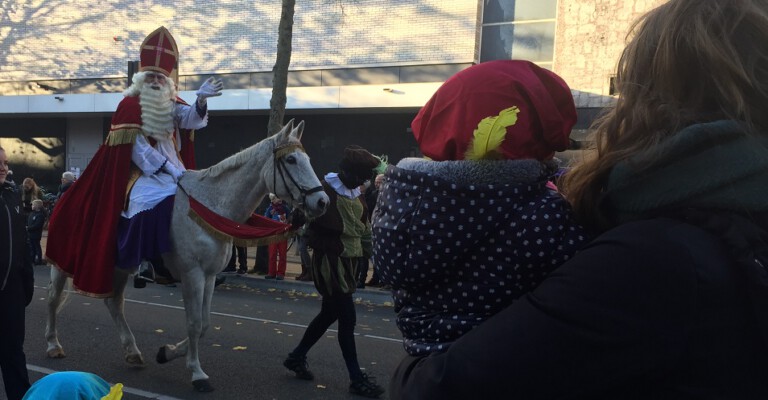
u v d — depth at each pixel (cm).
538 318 85
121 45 1981
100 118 2158
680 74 90
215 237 446
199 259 448
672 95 91
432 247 103
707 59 86
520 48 1485
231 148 1948
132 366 508
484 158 103
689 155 83
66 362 514
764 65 85
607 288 80
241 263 1065
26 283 381
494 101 107
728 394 76
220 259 461
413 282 107
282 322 717
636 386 79
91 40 2014
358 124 1772
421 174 107
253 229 456
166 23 1894
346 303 455
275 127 1010
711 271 76
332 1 1647
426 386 94
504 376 85
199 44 1839
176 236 447
